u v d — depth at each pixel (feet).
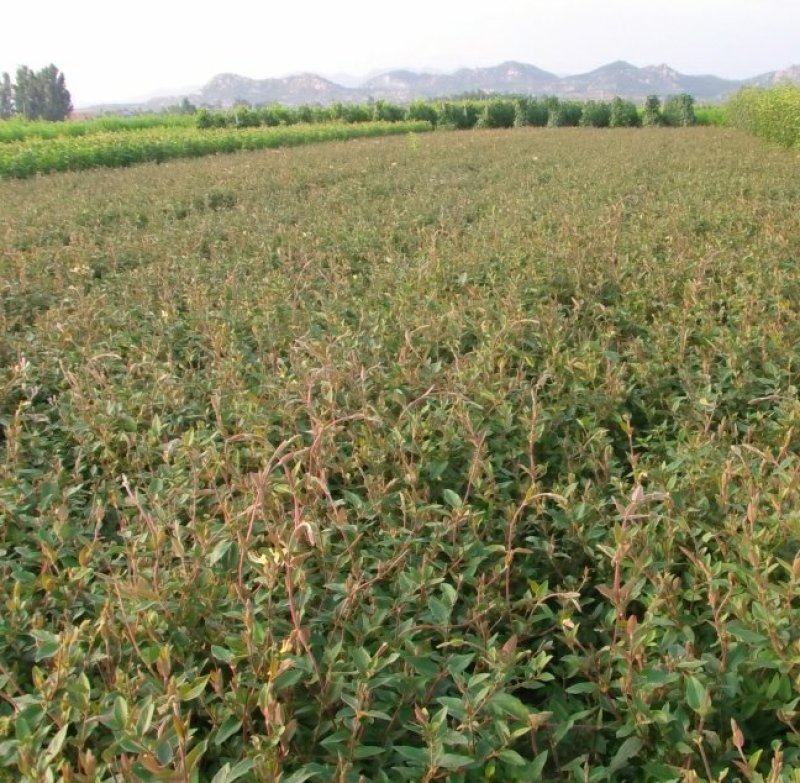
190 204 34.76
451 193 35.42
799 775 5.41
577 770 6.16
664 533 8.48
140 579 7.04
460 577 7.89
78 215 31.78
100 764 6.28
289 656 6.29
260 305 17.11
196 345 15.93
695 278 18.19
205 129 98.84
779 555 7.99
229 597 7.23
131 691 6.12
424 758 5.86
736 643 6.84
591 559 8.96
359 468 9.70
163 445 10.62
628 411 12.68
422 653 6.93
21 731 5.73
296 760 6.30
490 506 9.24
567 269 19.19
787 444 9.80
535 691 7.95
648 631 6.86
